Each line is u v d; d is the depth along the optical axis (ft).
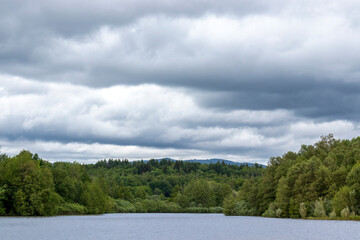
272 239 238.07
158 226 370.53
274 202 537.24
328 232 272.10
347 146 540.11
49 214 499.51
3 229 301.22
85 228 325.83
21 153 520.01
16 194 471.62
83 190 645.10
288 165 550.77
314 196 443.32
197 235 272.51
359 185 401.70
